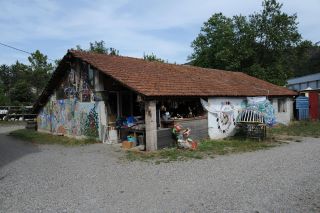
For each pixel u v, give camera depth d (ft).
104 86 51.26
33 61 186.70
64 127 62.80
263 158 35.99
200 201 21.70
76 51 53.78
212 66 127.34
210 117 52.75
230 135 57.26
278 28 117.19
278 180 26.45
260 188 24.31
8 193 24.59
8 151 46.03
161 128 44.80
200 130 50.55
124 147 45.34
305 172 29.04
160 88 45.29
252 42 120.16
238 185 25.20
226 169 30.68
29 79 181.78
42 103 72.23
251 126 53.21
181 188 24.77
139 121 49.47
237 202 21.33
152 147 41.96
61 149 46.50
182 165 32.96
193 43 134.82
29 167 34.04
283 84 114.21
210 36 127.95
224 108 56.24
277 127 68.18
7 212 20.56
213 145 45.65
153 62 64.95
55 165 34.71
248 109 57.11
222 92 55.77
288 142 48.75
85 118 55.67
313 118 85.61
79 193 24.13
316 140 50.67
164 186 25.43
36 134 67.46
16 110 118.21
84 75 55.42
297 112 83.56
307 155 37.40
